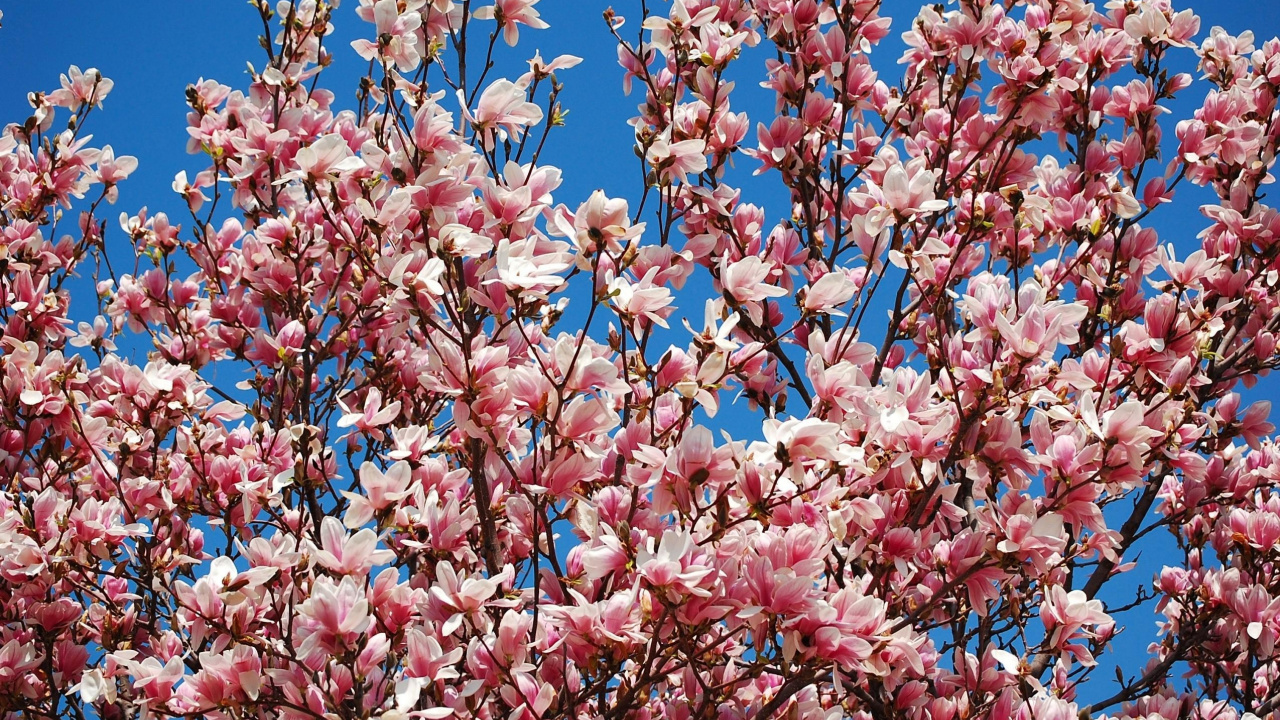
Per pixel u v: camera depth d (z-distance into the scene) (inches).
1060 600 128.6
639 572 103.3
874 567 142.6
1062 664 133.7
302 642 115.3
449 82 151.9
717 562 116.0
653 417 124.3
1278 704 199.9
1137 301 192.7
